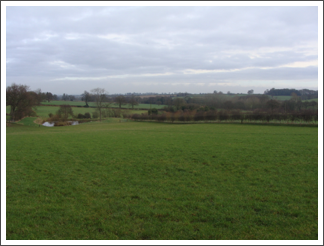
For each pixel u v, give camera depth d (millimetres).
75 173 12367
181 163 14102
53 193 9672
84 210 8148
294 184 10336
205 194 9453
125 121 72812
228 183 10664
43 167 13445
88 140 23750
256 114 51500
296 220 7348
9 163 14312
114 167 13445
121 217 7652
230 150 17422
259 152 16500
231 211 7980
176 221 7438
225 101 76938
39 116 79000
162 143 21234
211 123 53438
